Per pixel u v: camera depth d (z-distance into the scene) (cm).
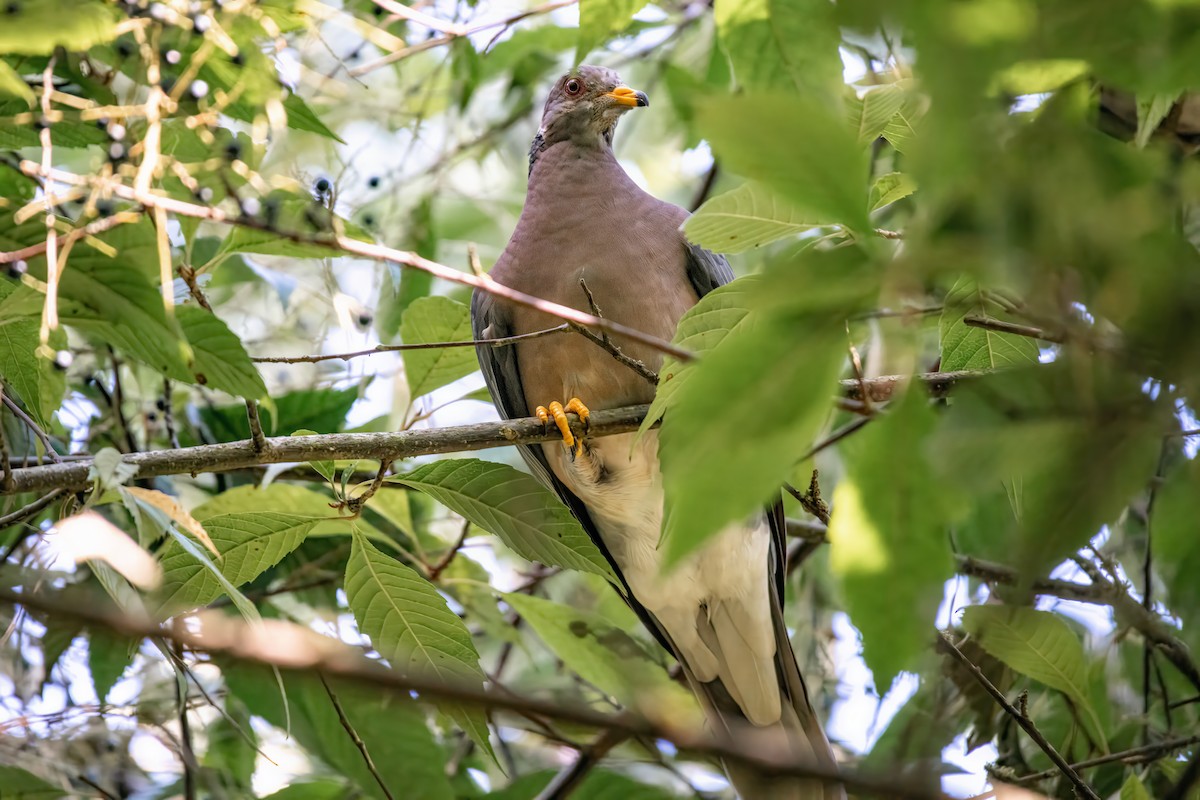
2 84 503
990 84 296
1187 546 394
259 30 613
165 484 875
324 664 313
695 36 1116
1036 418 319
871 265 294
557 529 684
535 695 960
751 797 774
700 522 296
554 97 966
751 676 906
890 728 739
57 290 479
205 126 559
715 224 536
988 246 293
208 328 530
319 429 895
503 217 1205
